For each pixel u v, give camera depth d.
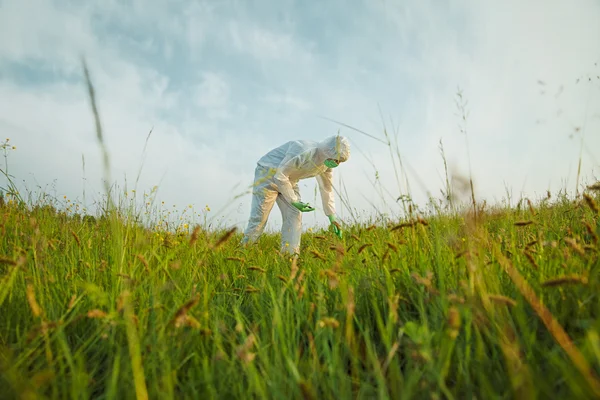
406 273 2.14
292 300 2.18
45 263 2.40
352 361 1.54
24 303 2.02
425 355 1.22
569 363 1.33
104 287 2.37
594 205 1.76
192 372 1.55
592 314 1.58
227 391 1.45
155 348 1.50
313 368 1.43
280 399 1.29
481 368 1.40
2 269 2.57
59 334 1.46
